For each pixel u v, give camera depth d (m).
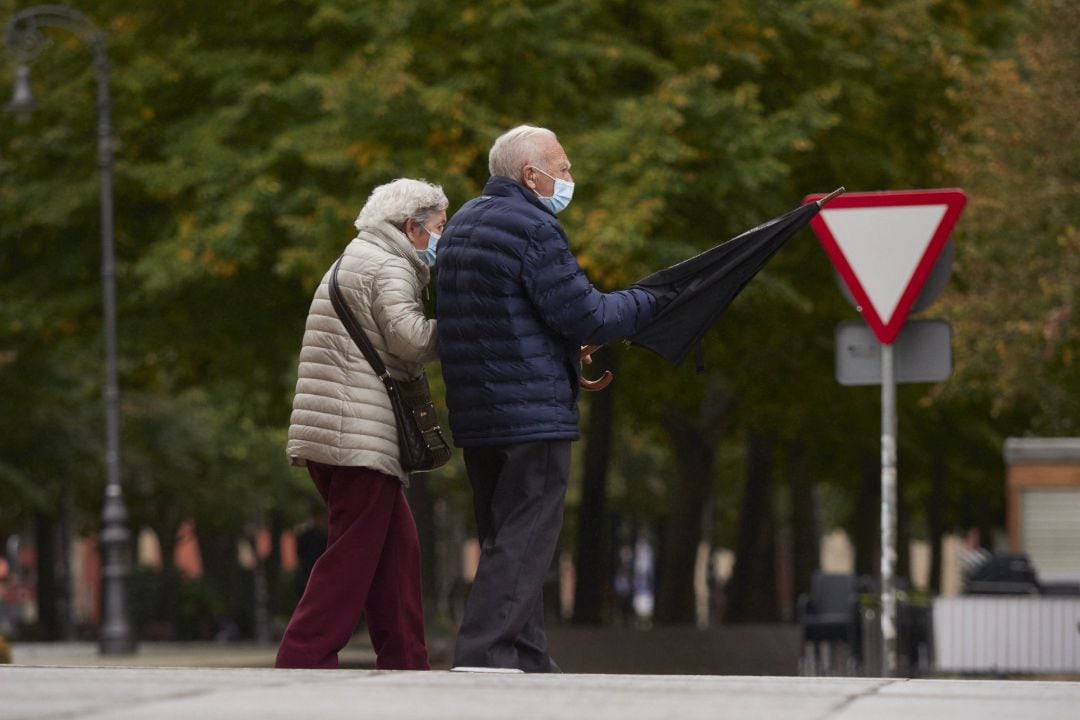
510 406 19.56
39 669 17.34
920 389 78.00
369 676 16.92
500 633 19.33
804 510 95.06
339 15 60.78
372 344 20.50
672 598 80.12
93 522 152.38
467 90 59.84
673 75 60.34
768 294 61.28
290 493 143.88
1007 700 14.99
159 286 61.44
